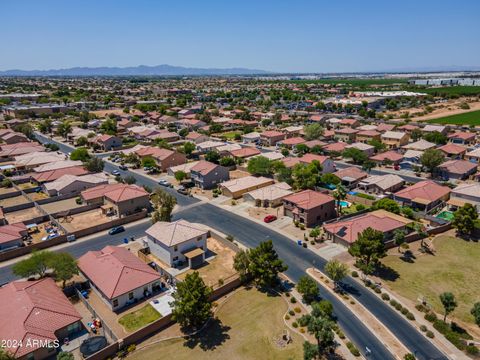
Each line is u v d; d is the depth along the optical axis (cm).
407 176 11950
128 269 5809
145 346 4719
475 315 4809
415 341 4794
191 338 4869
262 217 8881
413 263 6688
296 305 5534
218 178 11306
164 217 7900
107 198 9275
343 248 7300
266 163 11606
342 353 4566
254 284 6141
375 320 5203
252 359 4491
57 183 10450
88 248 7406
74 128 19838
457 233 7756
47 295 5294
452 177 11450
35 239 7769
